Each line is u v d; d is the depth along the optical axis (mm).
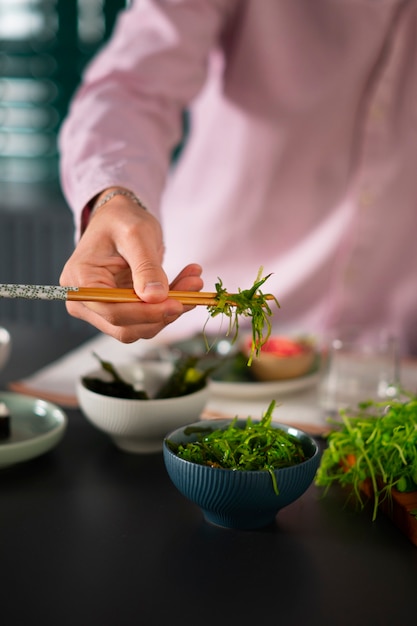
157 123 1141
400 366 1167
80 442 897
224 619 613
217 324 1362
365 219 1324
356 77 1297
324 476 805
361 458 771
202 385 904
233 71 1370
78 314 760
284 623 610
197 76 1237
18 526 729
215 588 648
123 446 879
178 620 611
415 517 707
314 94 1314
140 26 1241
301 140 1341
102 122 1024
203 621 611
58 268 2352
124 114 1058
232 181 1404
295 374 1087
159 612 619
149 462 856
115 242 753
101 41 2334
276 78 1330
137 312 692
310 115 1323
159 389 945
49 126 2428
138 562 679
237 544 708
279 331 1347
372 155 1304
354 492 803
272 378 1077
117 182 874
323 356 1103
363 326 1378
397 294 1348
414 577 668
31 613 615
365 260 1339
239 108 1374
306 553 696
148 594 639
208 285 1450
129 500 777
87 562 678
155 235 757
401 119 1287
